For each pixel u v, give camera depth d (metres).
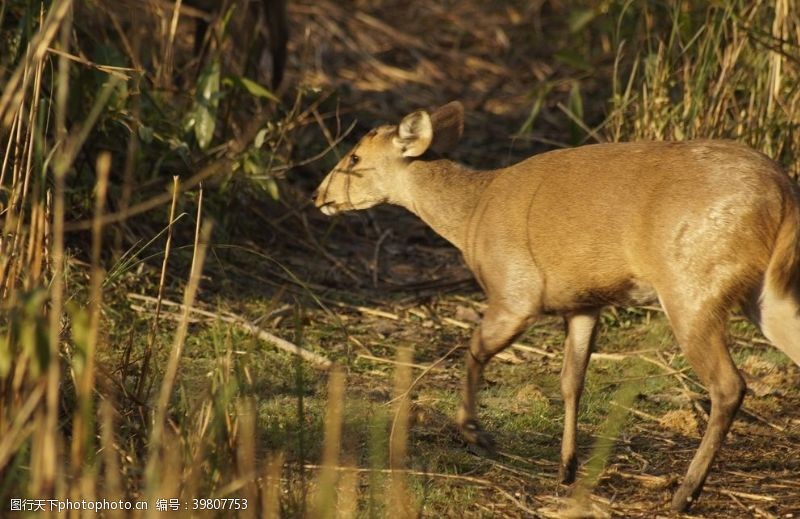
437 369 11.79
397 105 20.84
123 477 7.34
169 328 12.02
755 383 11.27
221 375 8.23
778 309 8.60
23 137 9.43
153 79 16.06
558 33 23.61
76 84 13.16
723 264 8.42
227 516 7.16
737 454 9.80
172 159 14.41
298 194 16.19
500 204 9.41
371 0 26.19
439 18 25.47
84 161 13.51
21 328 6.66
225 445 7.41
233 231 14.86
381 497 8.52
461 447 9.77
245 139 14.17
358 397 10.62
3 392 6.94
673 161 8.73
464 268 15.08
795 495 8.95
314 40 23.27
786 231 8.45
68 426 8.68
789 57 13.37
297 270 14.53
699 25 15.27
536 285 9.20
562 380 9.28
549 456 9.70
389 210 17.03
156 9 16.94
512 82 22.53
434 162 10.20
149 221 14.27
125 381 9.52
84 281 12.06
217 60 14.29
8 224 8.08
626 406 8.13
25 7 12.31
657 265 8.64
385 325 13.04
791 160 14.16
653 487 9.05
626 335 12.79
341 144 17.64
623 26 16.97
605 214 8.85
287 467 8.33
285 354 11.69
